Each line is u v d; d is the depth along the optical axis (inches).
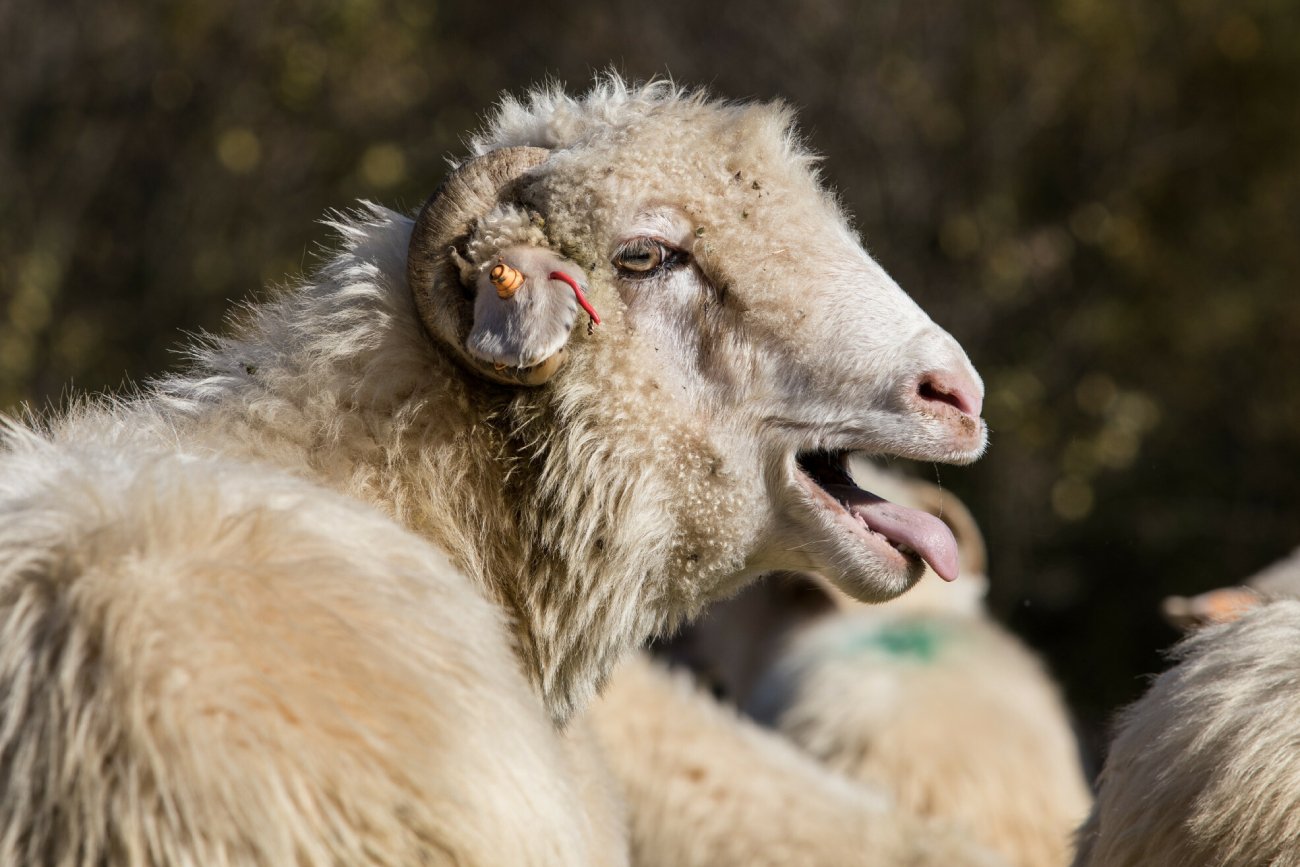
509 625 425.1
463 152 1939.0
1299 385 2009.1
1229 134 2037.4
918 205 1920.5
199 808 301.1
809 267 441.1
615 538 431.2
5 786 308.5
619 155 437.1
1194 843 382.6
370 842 310.3
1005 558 1818.4
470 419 424.2
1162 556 1918.1
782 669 811.4
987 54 1968.5
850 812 612.4
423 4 2037.4
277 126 1956.2
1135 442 1892.2
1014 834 685.3
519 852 333.1
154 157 1950.1
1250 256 2047.2
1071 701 1742.1
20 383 1642.5
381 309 427.5
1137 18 1980.8
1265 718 381.4
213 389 428.1
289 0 1945.1
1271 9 2017.7
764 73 1940.2
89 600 315.9
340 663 321.4
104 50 1932.8
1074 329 1945.1
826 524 446.9
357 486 406.3
